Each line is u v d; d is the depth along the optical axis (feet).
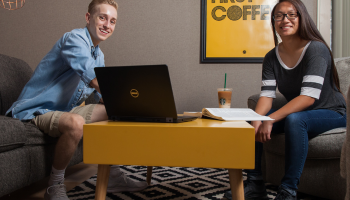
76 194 4.36
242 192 2.74
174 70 8.09
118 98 3.10
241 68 7.89
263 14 7.80
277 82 4.77
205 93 8.02
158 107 2.98
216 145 2.61
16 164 3.67
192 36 8.02
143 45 8.14
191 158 2.64
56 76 4.61
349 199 2.04
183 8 8.02
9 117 4.18
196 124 2.86
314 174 4.15
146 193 4.43
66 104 4.65
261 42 7.82
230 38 7.88
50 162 4.40
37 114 4.33
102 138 2.77
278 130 4.44
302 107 3.90
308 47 4.23
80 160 5.32
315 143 3.99
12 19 8.42
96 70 3.04
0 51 8.46
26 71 6.23
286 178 3.61
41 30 8.38
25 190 4.74
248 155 2.59
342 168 2.27
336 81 4.47
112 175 4.46
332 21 7.60
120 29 8.18
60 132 4.04
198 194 4.35
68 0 8.30
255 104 5.36
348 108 2.11
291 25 4.29
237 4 7.84
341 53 7.47
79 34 4.44
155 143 2.69
